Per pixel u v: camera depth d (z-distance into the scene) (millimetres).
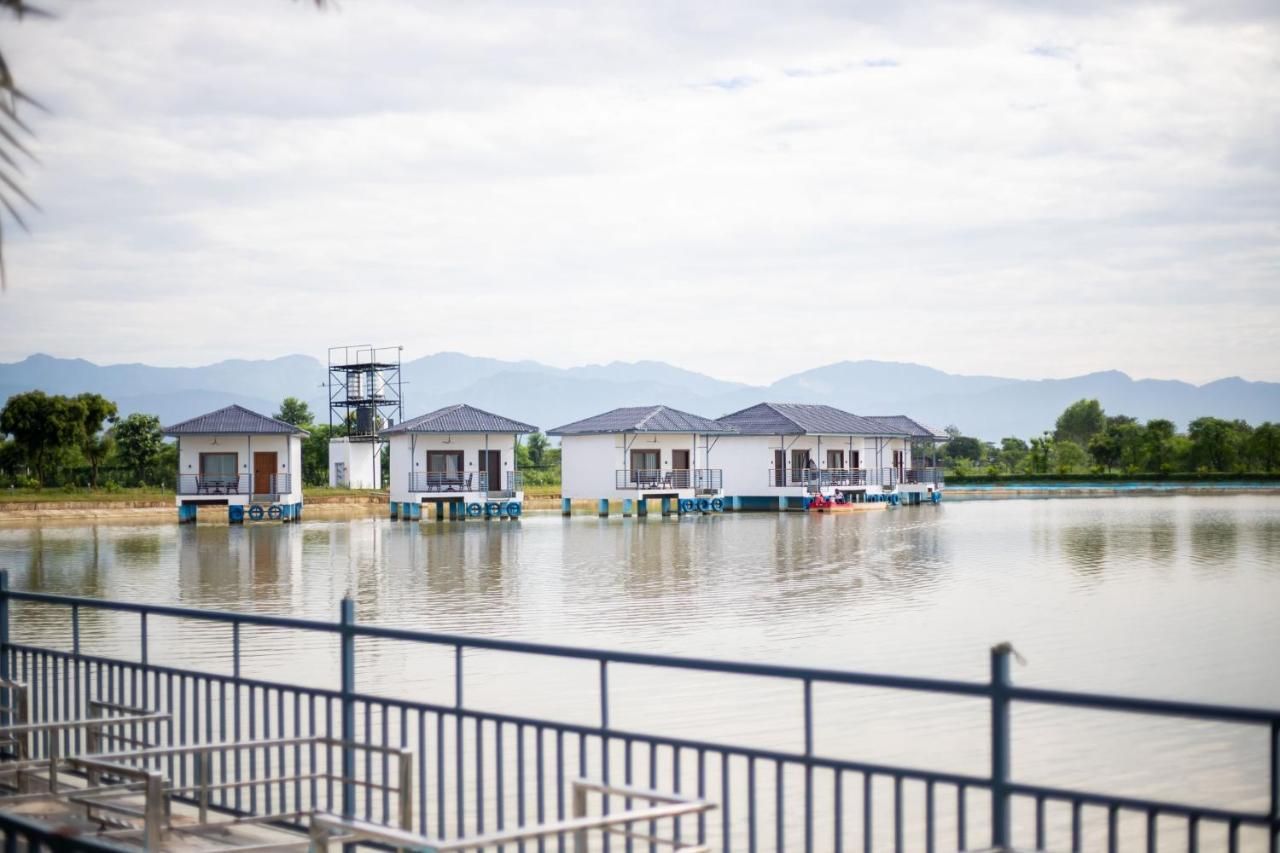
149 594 27000
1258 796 11031
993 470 104812
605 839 6012
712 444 66250
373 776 11234
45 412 62312
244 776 10891
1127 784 11453
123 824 6961
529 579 29953
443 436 58562
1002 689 4656
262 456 55594
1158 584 28188
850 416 73125
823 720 13711
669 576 30625
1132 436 102375
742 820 10242
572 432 61594
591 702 14672
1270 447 97188
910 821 10344
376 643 19062
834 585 28344
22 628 21297
